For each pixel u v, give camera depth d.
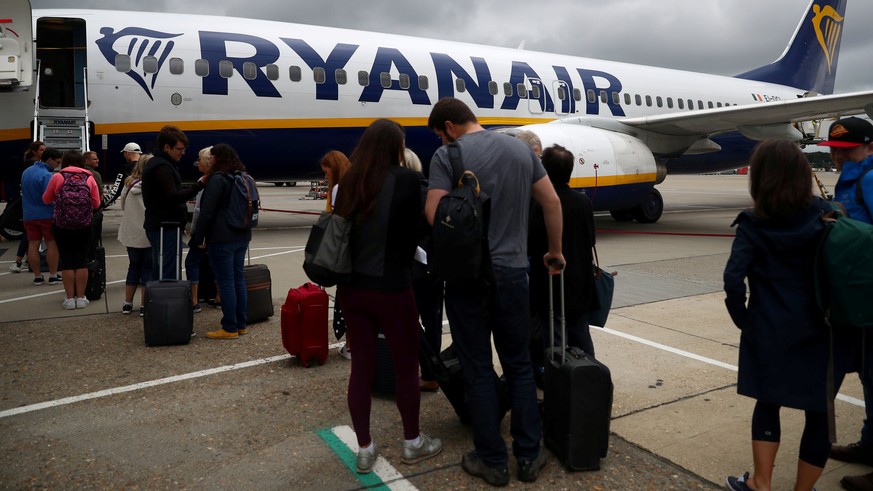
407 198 2.53
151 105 9.06
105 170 9.41
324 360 4.04
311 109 10.05
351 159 2.56
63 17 8.95
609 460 2.77
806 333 2.15
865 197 2.48
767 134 11.86
